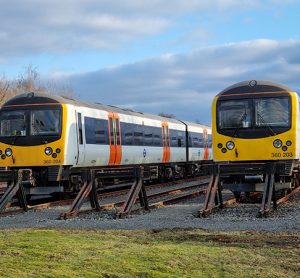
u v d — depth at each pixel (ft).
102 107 70.44
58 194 64.54
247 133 49.90
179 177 103.86
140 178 48.44
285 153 48.91
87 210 47.09
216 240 28.99
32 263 22.62
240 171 46.21
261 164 45.65
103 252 25.07
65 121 58.65
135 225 37.60
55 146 58.08
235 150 50.21
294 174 55.72
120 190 78.74
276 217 40.37
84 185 47.98
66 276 20.49
